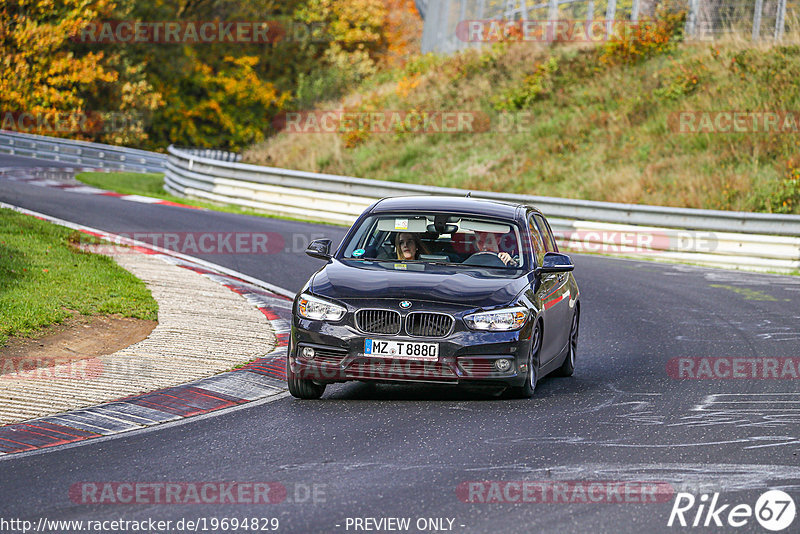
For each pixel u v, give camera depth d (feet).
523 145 374.02
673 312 168.45
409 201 115.96
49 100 550.77
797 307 174.70
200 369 109.29
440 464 74.28
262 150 449.89
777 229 243.19
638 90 381.40
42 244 174.19
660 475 71.82
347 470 72.49
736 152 318.86
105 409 91.40
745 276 218.38
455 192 289.74
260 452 77.82
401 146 400.88
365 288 97.60
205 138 653.30
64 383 99.55
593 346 139.23
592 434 84.89
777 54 364.17
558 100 397.19
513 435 84.12
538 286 105.09
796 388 108.37
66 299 134.41
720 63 376.27
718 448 80.33
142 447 79.41
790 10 387.75
